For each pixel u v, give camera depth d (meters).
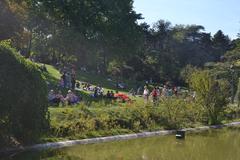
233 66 100.62
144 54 118.50
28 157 24.45
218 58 161.62
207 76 51.94
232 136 42.31
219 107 51.62
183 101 48.12
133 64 111.69
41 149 26.91
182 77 115.94
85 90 55.34
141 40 94.25
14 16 59.22
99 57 91.25
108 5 86.19
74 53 83.69
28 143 26.80
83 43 82.94
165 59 122.94
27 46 79.81
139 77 110.06
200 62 147.38
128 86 83.62
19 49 68.19
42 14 80.19
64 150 27.94
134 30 90.69
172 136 39.75
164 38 148.00
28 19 77.50
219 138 40.38
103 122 35.38
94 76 84.50
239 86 75.62
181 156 29.70
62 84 50.25
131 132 37.38
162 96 47.50
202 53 151.62
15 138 26.12
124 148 31.14
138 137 37.03
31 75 25.38
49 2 81.06
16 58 24.84
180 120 45.44
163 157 28.83
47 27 81.69
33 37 82.69
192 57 147.50
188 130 44.78
